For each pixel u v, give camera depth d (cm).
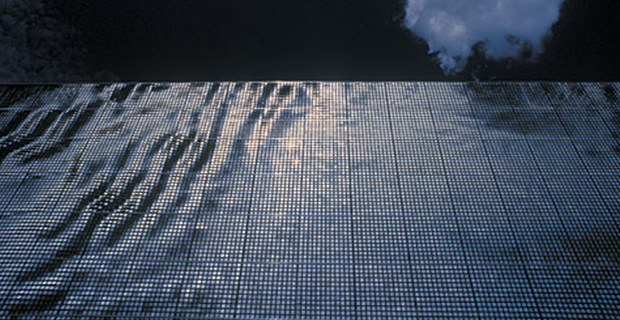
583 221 245
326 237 241
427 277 225
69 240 241
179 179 269
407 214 250
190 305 218
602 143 281
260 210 253
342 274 227
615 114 296
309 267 229
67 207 257
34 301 219
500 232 241
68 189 266
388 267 229
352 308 215
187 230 246
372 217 248
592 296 217
